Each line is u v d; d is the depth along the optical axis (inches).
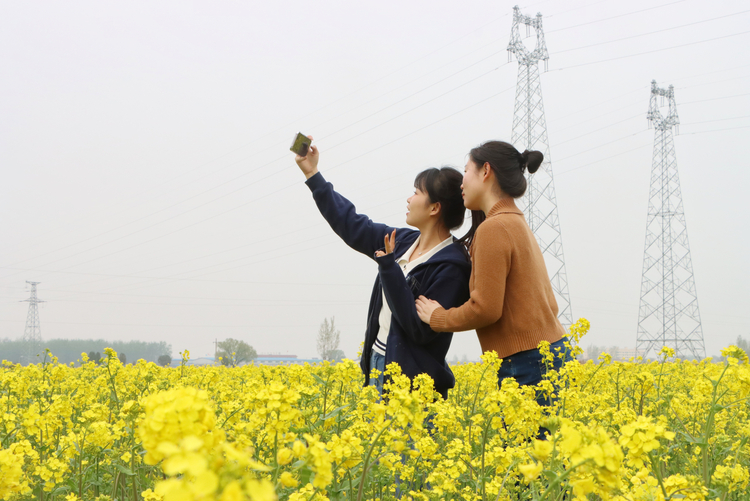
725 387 161.0
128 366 239.8
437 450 137.7
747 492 116.1
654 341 1389.0
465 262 174.2
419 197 182.1
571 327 170.1
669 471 144.4
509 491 114.5
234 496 34.7
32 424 137.2
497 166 169.0
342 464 84.3
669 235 1460.4
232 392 177.5
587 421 148.1
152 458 50.4
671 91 1626.5
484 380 158.6
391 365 158.6
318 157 201.8
